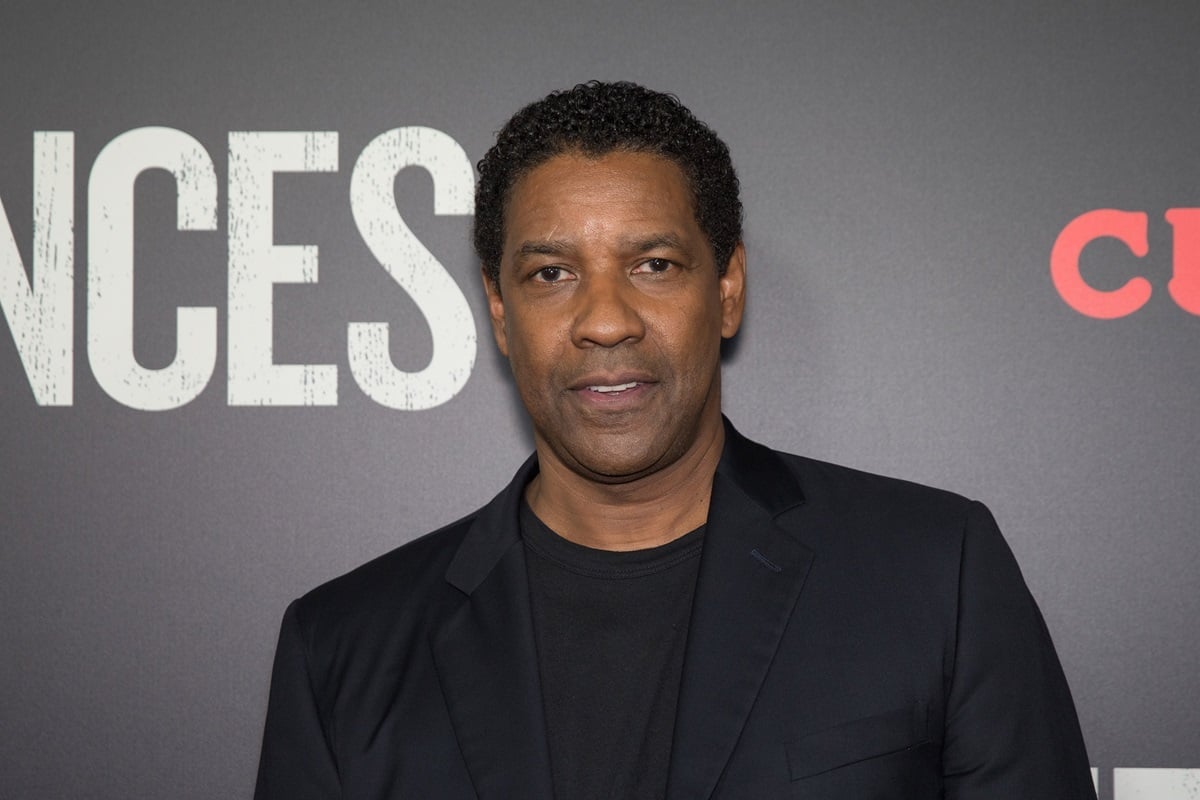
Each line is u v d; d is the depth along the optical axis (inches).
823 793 36.2
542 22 59.7
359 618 44.0
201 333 59.6
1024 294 58.2
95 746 58.7
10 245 59.6
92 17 60.1
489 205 43.1
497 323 45.3
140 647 59.0
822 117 59.1
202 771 58.6
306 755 42.8
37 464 59.4
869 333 58.6
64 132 59.9
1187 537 56.9
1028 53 58.6
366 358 59.6
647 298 38.9
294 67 59.9
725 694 37.5
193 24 60.1
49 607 59.1
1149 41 58.2
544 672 39.8
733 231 43.1
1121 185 58.0
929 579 39.4
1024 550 57.5
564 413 39.3
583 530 41.8
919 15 59.0
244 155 59.9
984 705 37.7
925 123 58.8
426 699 41.3
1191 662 56.6
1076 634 57.1
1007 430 57.9
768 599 39.2
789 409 58.7
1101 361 57.7
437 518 59.3
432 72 59.9
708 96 59.4
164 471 59.4
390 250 59.6
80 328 59.6
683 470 41.0
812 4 59.3
